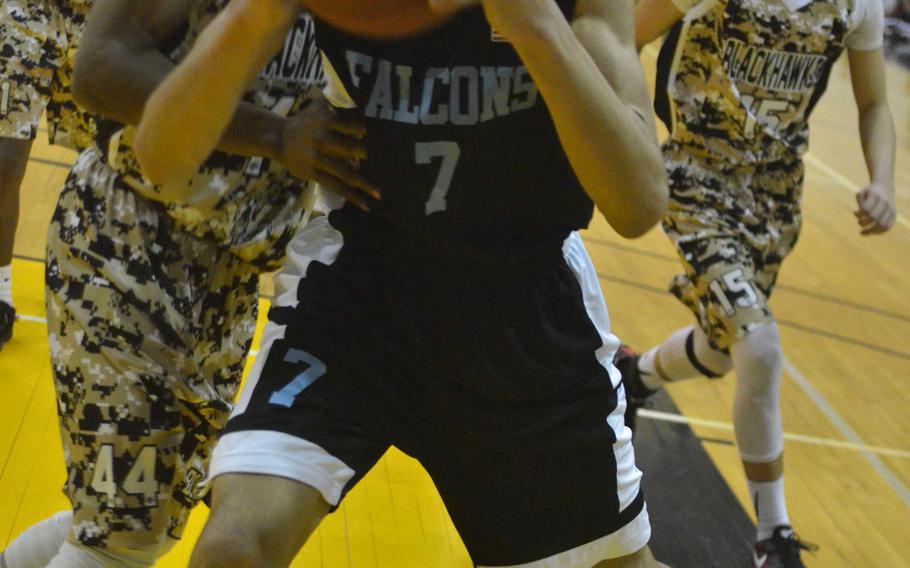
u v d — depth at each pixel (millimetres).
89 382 2014
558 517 1953
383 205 1838
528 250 1855
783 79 3318
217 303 2146
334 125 1798
